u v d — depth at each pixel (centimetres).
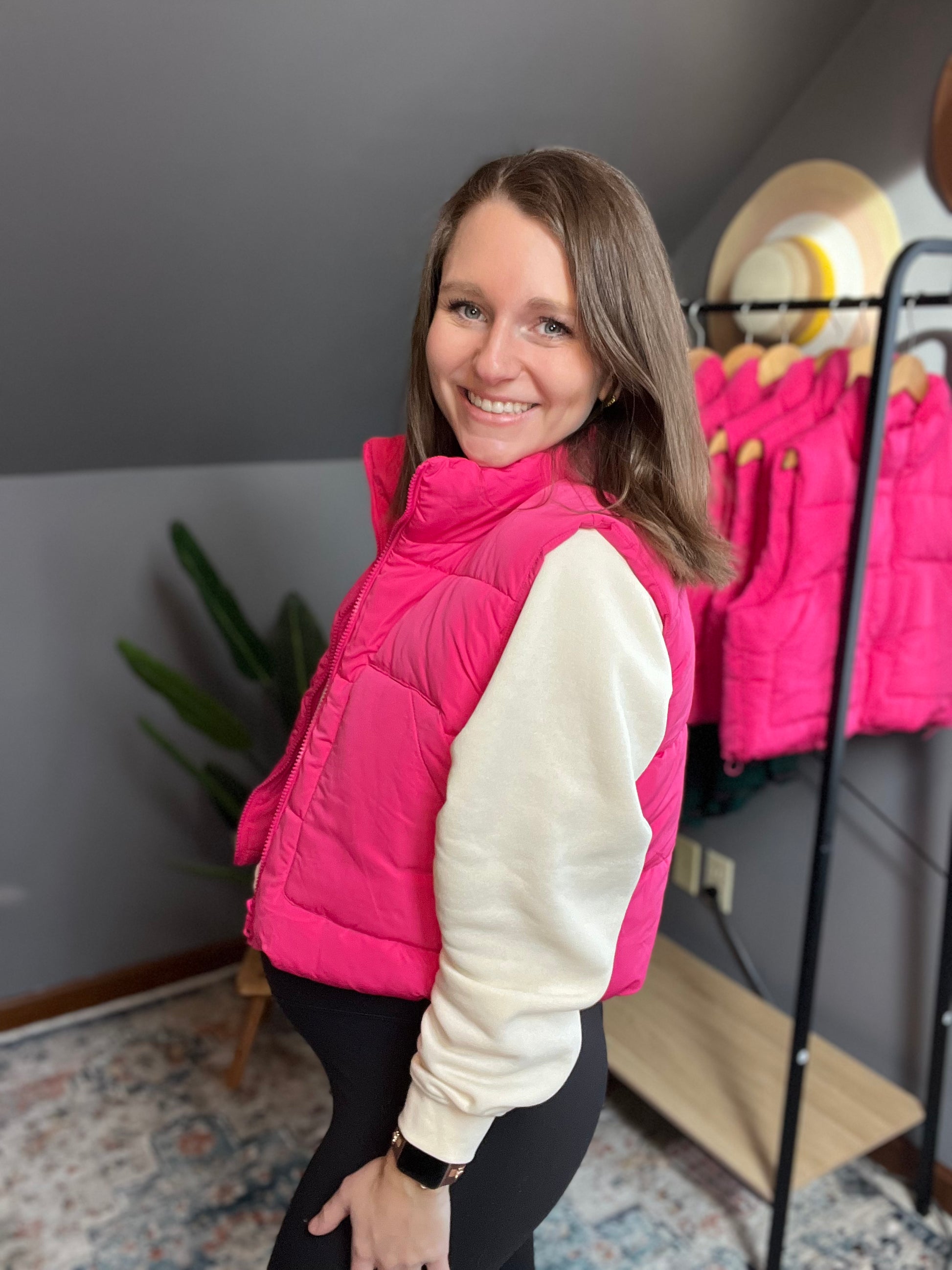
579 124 169
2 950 222
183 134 144
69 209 149
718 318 197
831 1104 176
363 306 194
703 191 197
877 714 155
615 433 84
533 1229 89
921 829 178
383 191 168
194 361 190
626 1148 193
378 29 140
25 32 123
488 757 70
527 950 73
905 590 151
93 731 222
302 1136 194
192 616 229
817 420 154
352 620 85
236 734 200
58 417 192
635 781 71
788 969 207
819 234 178
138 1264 166
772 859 206
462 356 80
